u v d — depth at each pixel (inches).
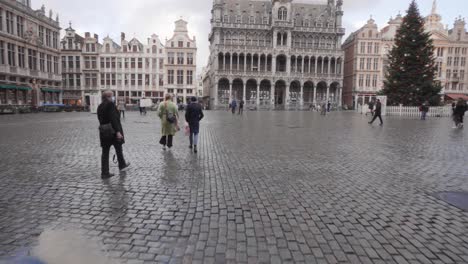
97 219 170.7
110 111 259.6
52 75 1921.8
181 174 270.7
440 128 743.7
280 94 2743.6
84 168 290.5
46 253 124.5
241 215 179.0
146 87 2593.5
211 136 543.8
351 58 2847.0
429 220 174.7
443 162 332.5
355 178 263.6
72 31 2503.7
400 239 151.4
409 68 1477.6
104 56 2546.8
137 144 444.1
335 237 152.6
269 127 735.1
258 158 345.7
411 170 294.4
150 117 1162.6
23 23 1632.6
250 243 145.0
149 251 136.3
